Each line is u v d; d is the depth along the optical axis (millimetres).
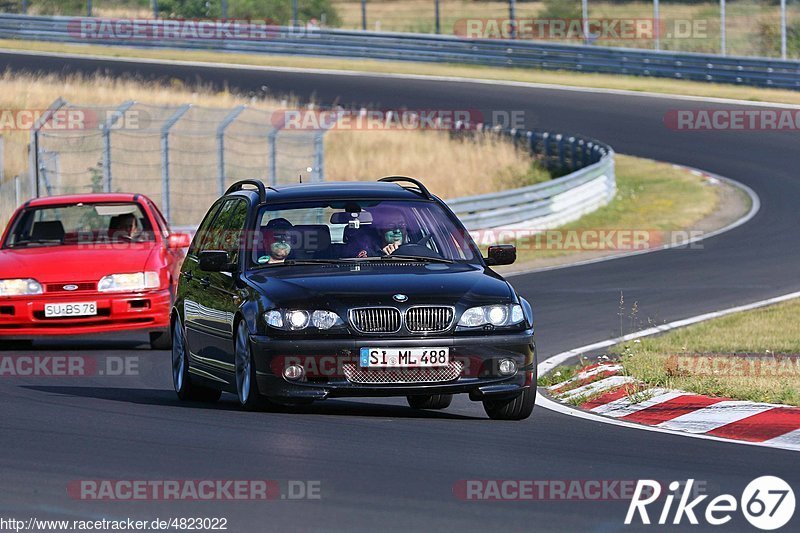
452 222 30969
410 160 106188
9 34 159250
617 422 28312
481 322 27312
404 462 22406
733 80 133875
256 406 28062
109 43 155750
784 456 23734
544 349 43406
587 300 55906
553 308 53781
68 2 169750
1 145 80938
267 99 120375
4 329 42625
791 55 147750
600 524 18234
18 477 21016
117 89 120000
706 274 63625
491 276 28938
